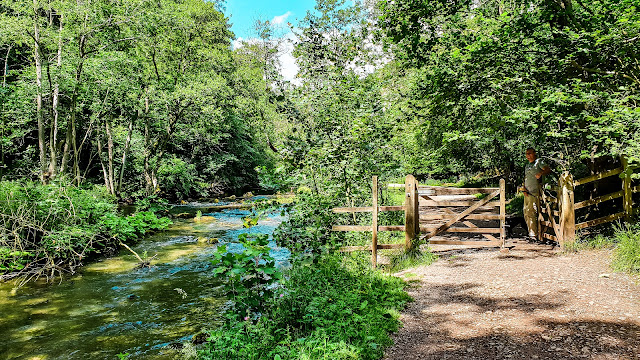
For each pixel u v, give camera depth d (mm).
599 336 3650
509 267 6418
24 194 9820
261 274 4906
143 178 24359
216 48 27859
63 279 8484
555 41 7488
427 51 9289
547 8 7660
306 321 4500
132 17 15211
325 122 9406
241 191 36250
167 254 10891
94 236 10398
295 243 6809
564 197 7055
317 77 9578
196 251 11273
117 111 22141
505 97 7770
